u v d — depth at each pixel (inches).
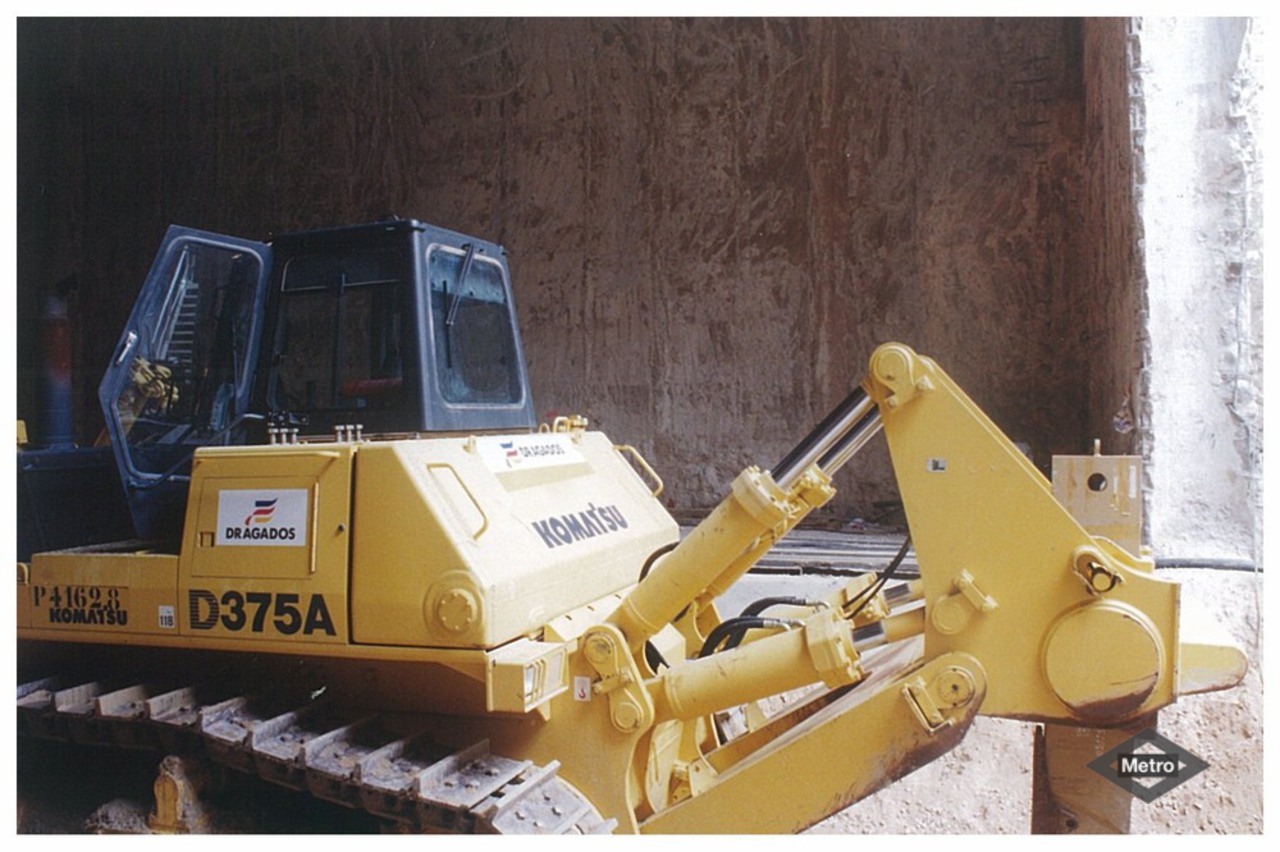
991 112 321.7
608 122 361.7
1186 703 187.9
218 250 149.5
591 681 120.3
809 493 119.3
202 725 118.3
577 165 365.4
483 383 159.2
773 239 344.2
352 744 120.5
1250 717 186.7
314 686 130.6
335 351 147.1
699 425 352.2
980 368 322.7
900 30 330.0
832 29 336.5
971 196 323.6
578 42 364.5
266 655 132.9
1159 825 183.8
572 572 131.0
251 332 150.7
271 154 407.5
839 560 234.8
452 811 109.7
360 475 118.1
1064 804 120.5
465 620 112.0
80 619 130.3
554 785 118.6
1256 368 208.2
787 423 343.3
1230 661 113.6
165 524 143.0
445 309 150.8
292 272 150.5
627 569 148.3
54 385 187.0
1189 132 212.8
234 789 125.5
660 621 122.4
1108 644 109.7
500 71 374.6
